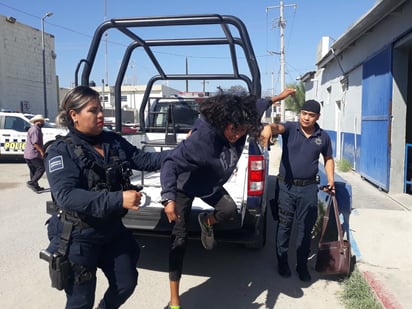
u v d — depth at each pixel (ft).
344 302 11.11
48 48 94.43
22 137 43.19
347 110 36.73
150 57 17.63
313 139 11.76
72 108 7.15
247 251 15.15
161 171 8.80
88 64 13.76
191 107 20.13
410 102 27.78
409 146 23.35
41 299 11.27
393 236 15.24
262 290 11.91
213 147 8.59
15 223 19.01
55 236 7.33
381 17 24.47
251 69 13.71
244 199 12.10
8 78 80.38
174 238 9.68
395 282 11.57
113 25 13.20
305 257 12.47
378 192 24.14
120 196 6.66
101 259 7.92
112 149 7.68
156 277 12.79
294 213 12.41
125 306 10.87
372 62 27.25
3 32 78.43
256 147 11.78
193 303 11.08
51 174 6.81
